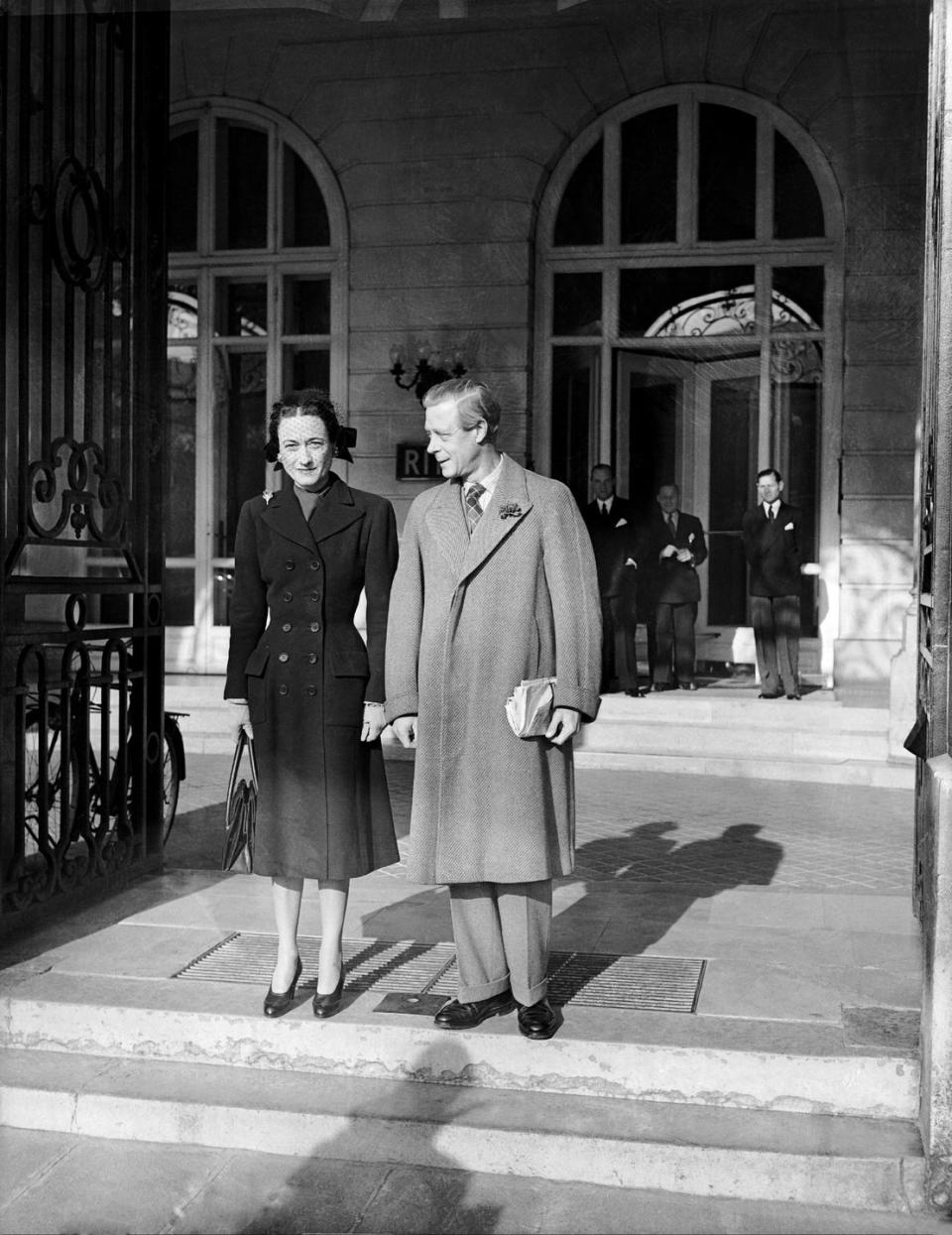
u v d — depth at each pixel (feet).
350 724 12.77
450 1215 10.71
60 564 21.17
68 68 15.80
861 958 14.47
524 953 12.23
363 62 38.50
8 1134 12.14
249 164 40.14
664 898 17.39
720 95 37.22
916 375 35.32
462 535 12.50
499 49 37.78
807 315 37.55
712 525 39.09
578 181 38.45
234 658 13.26
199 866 20.35
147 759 18.08
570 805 12.55
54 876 15.64
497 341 38.32
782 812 25.31
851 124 36.22
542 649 12.44
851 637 35.65
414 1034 12.39
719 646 39.37
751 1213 10.79
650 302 38.42
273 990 12.85
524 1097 12.05
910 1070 11.56
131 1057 12.96
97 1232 10.44
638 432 38.91
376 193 38.73
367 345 39.04
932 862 11.01
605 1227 10.55
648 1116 11.66
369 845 12.93
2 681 14.44
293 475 13.00
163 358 17.94
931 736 11.51
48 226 15.25
